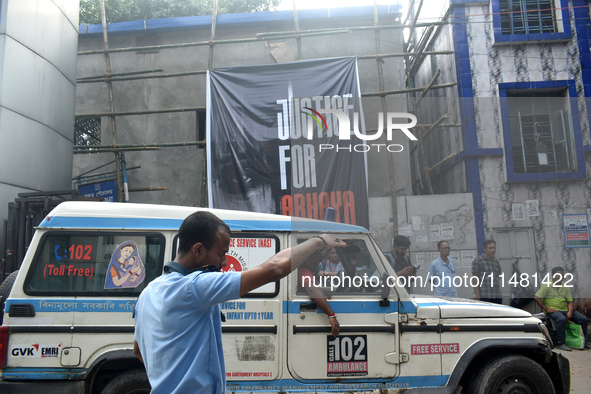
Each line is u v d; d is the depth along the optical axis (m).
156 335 1.61
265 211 3.90
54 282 3.21
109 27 9.38
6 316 3.13
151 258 3.29
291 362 3.20
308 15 9.16
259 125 5.68
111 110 8.44
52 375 3.09
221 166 6.84
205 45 8.90
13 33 6.70
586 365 4.09
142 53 9.43
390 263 2.63
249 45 9.30
